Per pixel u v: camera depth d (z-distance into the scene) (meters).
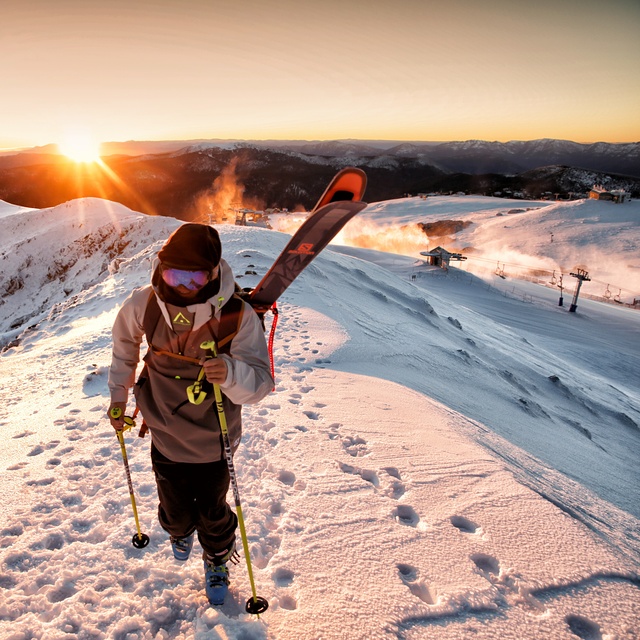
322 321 11.67
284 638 2.33
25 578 2.77
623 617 2.62
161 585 2.69
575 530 3.41
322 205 2.02
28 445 4.76
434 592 2.73
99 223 61.09
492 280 77.12
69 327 16.00
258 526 3.26
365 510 3.54
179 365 2.08
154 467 2.35
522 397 13.66
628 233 144.12
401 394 7.00
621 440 16.67
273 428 5.03
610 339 50.91
